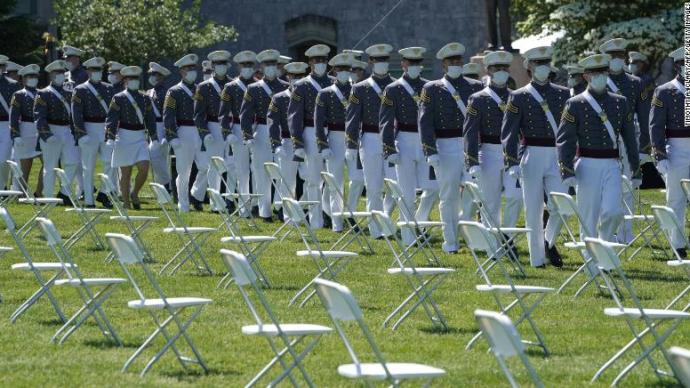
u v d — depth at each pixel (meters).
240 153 66.50
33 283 44.41
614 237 47.38
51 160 71.94
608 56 44.25
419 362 31.42
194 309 38.75
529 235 47.34
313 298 40.88
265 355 32.53
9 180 75.19
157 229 59.88
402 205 49.91
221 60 68.19
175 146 68.62
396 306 39.25
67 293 42.22
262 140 64.56
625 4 91.69
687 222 59.12
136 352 31.03
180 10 139.12
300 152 60.28
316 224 60.91
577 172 44.81
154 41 126.56
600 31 90.56
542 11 96.12
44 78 130.62
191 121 68.81
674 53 49.75
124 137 68.88
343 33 141.75
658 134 49.66
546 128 46.78
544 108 46.69
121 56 126.19
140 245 50.34
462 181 52.00
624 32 88.44
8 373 30.56
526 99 46.78
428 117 50.94
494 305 39.19
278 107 62.03
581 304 39.25
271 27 143.88
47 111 71.88
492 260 47.53
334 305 24.38
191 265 48.81
